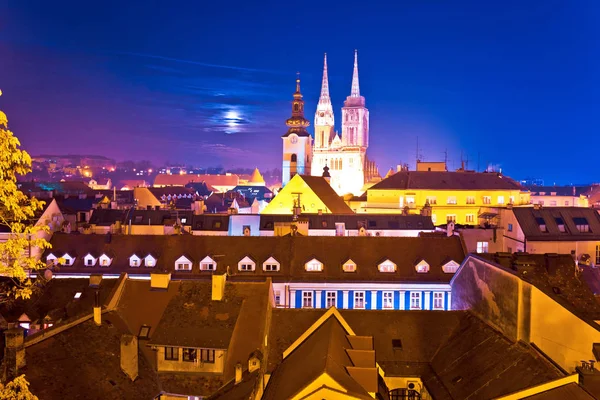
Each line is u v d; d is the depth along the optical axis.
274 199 128.62
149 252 82.25
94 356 46.91
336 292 75.94
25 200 36.06
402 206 153.38
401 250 80.25
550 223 100.38
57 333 47.16
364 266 78.44
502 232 104.38
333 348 43.75
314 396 37.38
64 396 42.09
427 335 52.56
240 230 107.38
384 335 52.56
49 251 83.62
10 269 34.44
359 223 108.12
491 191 155.62
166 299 54.91
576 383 35.59
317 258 78.44
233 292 54.09
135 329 52.22
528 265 52.16
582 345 39.25
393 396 49.09
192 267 79.94
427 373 48.62
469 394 41.81
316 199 126.12
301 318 53.56
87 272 81.38
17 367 42.16
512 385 40.06
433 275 77.69
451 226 98.62
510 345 45.09
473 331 50.69
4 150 32.25
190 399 47.09
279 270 78.44
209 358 48.81
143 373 48.19
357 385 39.66
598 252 99.75
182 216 117.00
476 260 54.59
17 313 61.91
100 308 50.62
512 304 46.00
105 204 146.25
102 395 43.84
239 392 43.31
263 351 48.47
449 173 160.50
